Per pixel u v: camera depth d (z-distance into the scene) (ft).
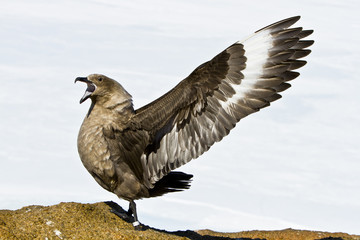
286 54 40.14
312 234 52.21
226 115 41.24
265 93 40.47
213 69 40.50
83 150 43.34
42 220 40.60
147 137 43.11
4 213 41.93
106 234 39.73
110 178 43.60
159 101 42.32
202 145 42.11
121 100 43.34
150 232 41.11
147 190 43.98
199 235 45.93
